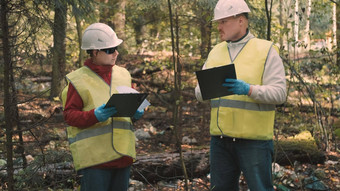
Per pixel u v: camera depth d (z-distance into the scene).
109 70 2.99
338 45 5.83
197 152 4.90
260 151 3.12
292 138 5.39
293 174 4.70
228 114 3.13
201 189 4.48
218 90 2.94
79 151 2.90
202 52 6.37
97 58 2.95
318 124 6.02
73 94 2.88
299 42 5.79
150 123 7.24
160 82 8.79
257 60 3.10
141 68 8.75
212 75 2.85
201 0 5.55
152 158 4.67
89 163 2.88
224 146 3.23
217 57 3.29
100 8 7.10
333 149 5.70
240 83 2.91
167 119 7.30
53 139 5.33
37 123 3.14
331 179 4.69
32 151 3.55
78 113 2.81
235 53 3.20
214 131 3.22
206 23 5.85
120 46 8.67
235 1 3.12
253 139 3.10
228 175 3.27
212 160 3.31
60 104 7.07
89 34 2.92
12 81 3.68
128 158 2.97
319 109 6.29
